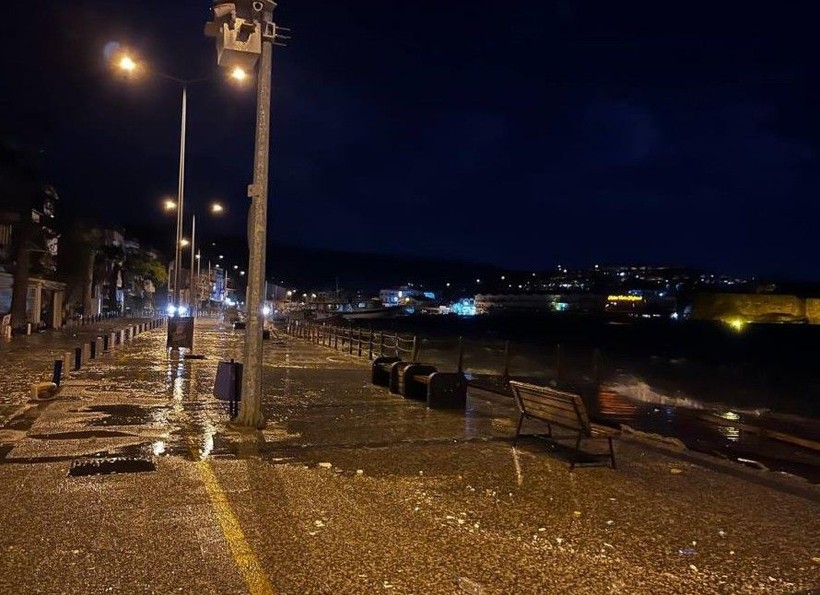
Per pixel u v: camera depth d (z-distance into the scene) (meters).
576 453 8.21
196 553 5.23
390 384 15.02
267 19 10.17
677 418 14.59
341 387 16.16
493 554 5.38
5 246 44.19
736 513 6.55
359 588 4.69
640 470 8.16
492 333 105.25
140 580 4.72
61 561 5.03
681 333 117.62
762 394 28.88
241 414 10.43
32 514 6.07
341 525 5.96
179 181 32.75
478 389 16.41
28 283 44.69
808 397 27.94
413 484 7.34
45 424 10.43
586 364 38.72
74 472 7.55
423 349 45.22
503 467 8.18
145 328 44.19
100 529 5.72
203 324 63.25
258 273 10.42
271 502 6.55
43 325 46.25
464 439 9.84
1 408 11.98
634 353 60.44
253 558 5.16
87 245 61.59
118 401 12.96
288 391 15.26
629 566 5.21
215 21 10.11
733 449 11.69
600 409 15.55
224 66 10.41
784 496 7.14
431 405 12.70
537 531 5.93
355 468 7.99
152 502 6.48
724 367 46.12
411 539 5.66
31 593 4.50
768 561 5.38
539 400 9.12
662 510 6.61
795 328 145.25
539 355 43.62
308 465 8.08
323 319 86.94
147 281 103.50
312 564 5.08
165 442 9.20
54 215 57.59
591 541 5.73
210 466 7.91
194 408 12.25
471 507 6.57
